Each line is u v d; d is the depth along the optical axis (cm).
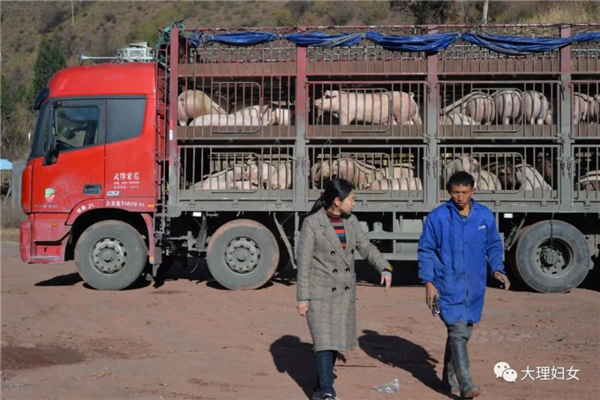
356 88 1231
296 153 1212
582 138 1198
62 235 1230
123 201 1221
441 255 604
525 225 1249
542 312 1036
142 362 748
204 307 1066
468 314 599
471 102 1220
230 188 1220
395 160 1241
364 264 1564
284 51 1285
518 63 1207
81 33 8012
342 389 652
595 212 1202
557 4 3091
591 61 1207
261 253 1219
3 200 3012
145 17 8038
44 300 1125
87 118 1236
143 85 1234
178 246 1270
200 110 1237
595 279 1413
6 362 746
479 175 1191
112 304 1089
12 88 5781
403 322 954
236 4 7281
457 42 1240
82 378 687
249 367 729
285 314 1012
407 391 646
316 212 603
